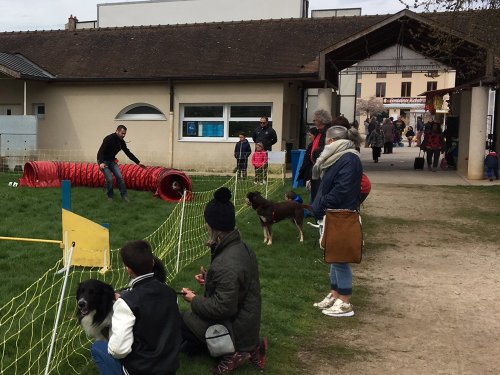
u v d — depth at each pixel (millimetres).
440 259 7734
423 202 12125
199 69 18406
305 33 19891
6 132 18125
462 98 17719
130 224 9023
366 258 7750
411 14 14234
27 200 10953
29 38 22516
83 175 13250
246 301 3926
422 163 18688
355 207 5430
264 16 28578
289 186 14023
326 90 16656
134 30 21984
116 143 11031
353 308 5676
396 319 5387
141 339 3127
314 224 9234
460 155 17844
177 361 3230
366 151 29188
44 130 19969
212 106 18422
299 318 5305
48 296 5332
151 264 3316
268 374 4059
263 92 17703
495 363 4410
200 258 7094
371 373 4195
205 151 18438
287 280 6414
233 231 3922
